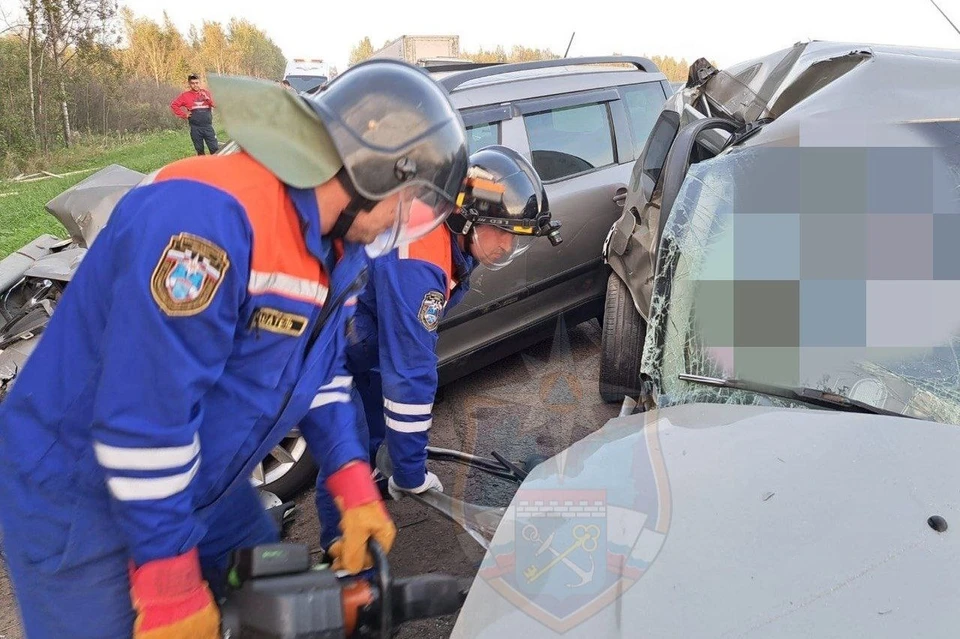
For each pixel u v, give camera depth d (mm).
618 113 4816
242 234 1256
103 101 27812
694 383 1876
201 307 1218
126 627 1495
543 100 4414
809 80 3133
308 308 1405
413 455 1944
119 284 1213
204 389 1285
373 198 1337
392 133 1337
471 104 4113
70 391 1327
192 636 1325
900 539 1206
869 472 1351
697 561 1219
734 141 2510
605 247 3822
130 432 1225
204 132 15164
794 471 1370
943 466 1356
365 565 1577
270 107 1313
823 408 1735
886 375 1789
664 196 2596
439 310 2129
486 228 2240
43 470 1361
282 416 1523
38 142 21797
